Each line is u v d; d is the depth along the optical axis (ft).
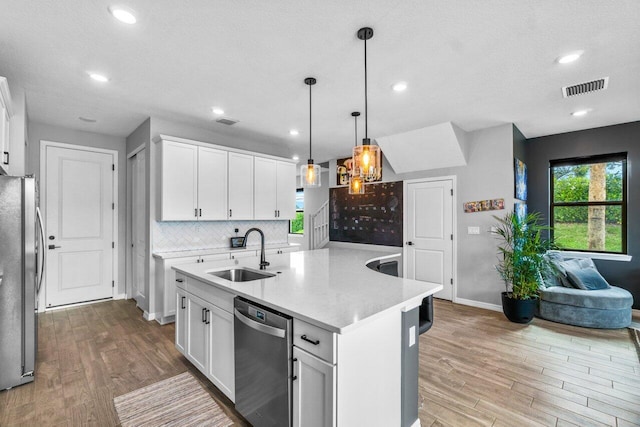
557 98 10.46
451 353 9.40
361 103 10.85
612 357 9.16
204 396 7.11
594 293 11.68
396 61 7.91
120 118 12.41
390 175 17.49
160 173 11.99
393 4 5.75
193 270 8.25
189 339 8.09
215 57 7.72
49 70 8.35
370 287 6.32
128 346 9.71
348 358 4.47
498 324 11.88
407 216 16.72
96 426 6.11
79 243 13.91
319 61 7.93
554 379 7.95
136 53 7.52
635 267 13.11
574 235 14.76
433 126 13.50
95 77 8.78
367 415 4.85
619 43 7.05
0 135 7.39
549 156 15.17
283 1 5.66
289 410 4.98
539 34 6.72
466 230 14.52
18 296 7.47
